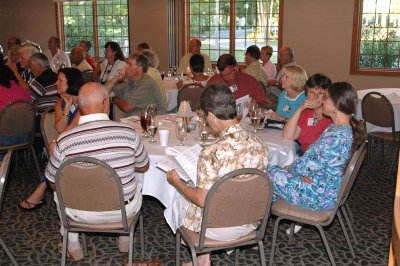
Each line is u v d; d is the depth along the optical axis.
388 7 7.70
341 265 2.84
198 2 8.88
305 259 2.92
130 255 2.38
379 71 7.83
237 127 2.07
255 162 2.07
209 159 2.03
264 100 4.28
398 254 1.11
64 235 2.38
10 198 3.91
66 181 2.22
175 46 9.11
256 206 2.13
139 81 4.16
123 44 9.63
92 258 2.91
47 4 9.78
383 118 4.45
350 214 3.38
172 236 3.23
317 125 3.16
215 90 2.06
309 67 8.26
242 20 8.68
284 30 8.31
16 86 4.18
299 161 2.60
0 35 10.03
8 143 4.00
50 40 8.09
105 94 2.29
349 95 2.48
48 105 4.46
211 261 2.91
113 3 9.52
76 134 2.22
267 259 2.91
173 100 5.71
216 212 2.07
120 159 2.27
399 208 1.33
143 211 3.66
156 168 2.68
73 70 3.23
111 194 2.25
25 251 3.00
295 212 2.58
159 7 8.93
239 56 8.84
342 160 2.50
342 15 7.91
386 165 4.85
